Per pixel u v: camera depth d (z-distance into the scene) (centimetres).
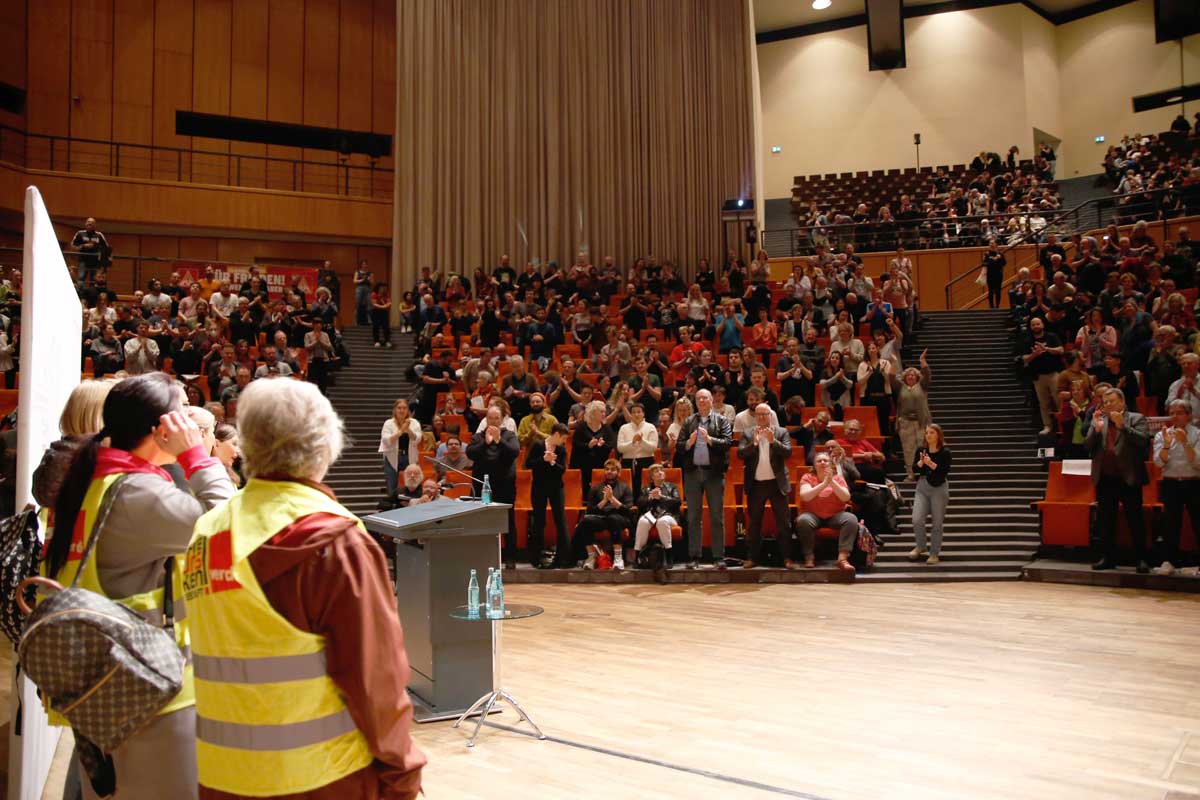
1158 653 601
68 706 196
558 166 1811
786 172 2480
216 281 1653
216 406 1020
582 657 610
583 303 1439
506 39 1817
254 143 1961
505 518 516
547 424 1036
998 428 1193
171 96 1891
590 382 1204
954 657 598
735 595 850
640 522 934
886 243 1936
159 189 1778
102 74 1838
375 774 175
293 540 169
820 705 494
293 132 1997
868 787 376
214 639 174
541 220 1806
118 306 1312
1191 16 2242
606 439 1037
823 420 1027
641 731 454
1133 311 1107
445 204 1773
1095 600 795
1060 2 2416
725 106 1855
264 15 1973
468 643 505
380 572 176
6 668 540
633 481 1009
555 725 466
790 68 2492
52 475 255
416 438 1063
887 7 2356
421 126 1773
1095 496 934
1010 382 1295
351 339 1558
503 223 1795
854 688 527
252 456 181
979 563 932
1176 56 2278
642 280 1631
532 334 1366
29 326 317
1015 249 1797
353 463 1216
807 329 1271
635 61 1842
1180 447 836
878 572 932
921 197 2217
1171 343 1023
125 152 1848
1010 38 2383
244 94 1948
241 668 169
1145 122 2322
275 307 1385
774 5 2391
